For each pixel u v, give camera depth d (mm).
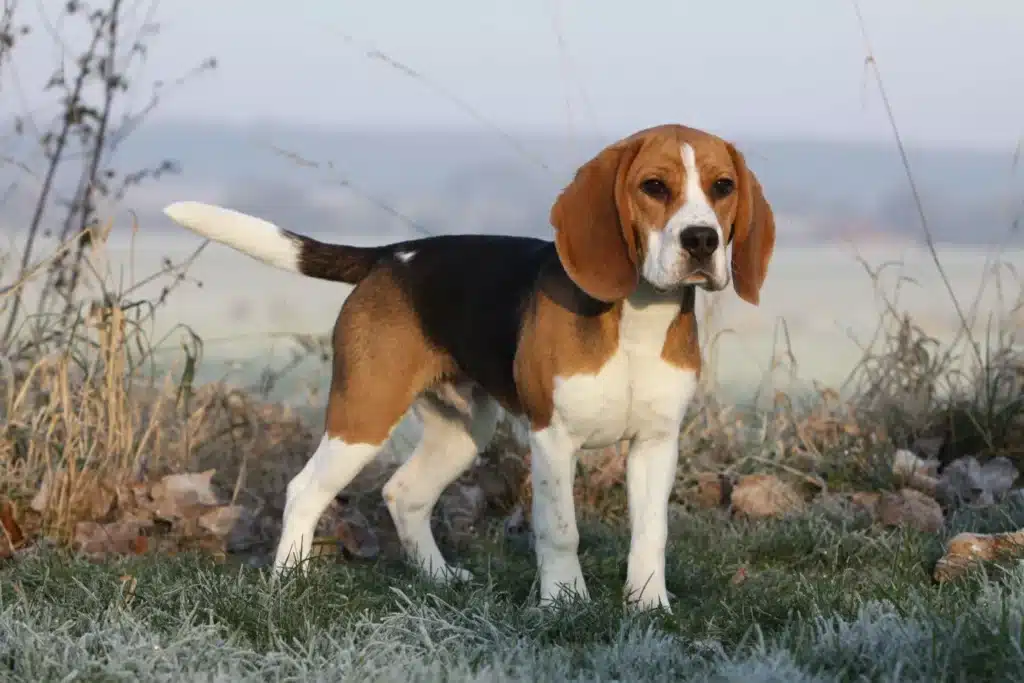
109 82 10289
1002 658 5488
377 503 9531
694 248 6473
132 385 9750
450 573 8039
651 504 7129
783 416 10852
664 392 6938
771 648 6039
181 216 8289
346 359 8016
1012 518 8781
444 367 8023
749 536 8875
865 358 11141
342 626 6562
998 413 10484
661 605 6836
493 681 5691
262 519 9062
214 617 6578
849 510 9320
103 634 6172
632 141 6871
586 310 6871
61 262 9961
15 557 7953
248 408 10688
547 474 7035
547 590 7035
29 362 9727
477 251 7895
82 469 8883
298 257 8336
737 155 6902
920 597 6590
